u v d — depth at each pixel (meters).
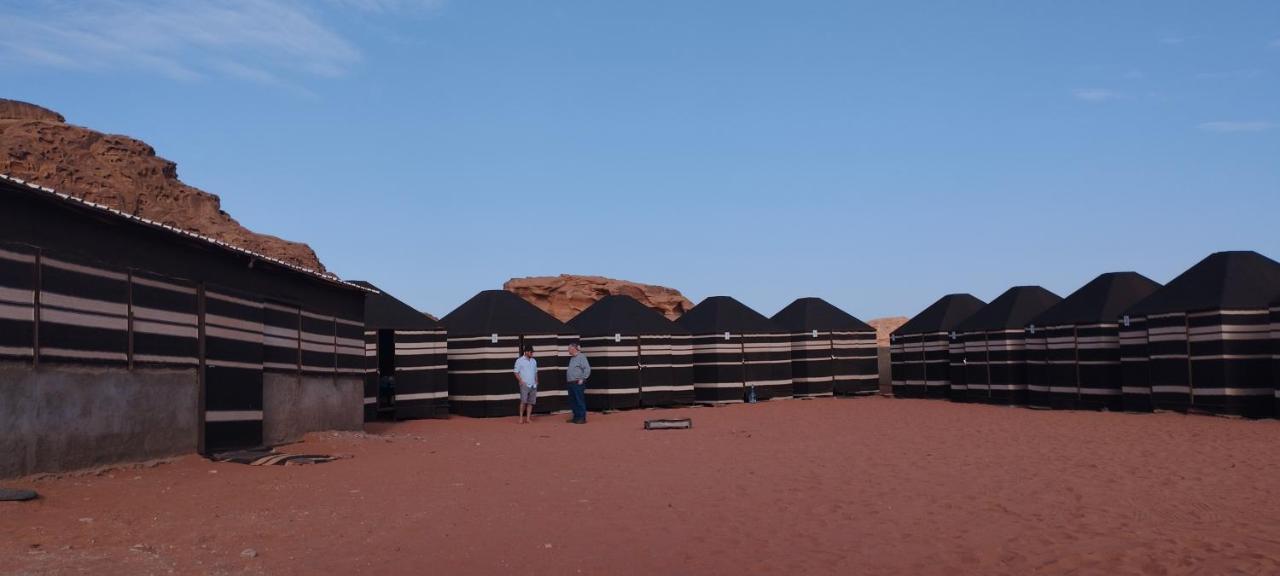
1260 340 22.80
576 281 52.16
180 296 13.73
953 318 34.78
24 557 7.48
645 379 30.19
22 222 10.73
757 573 7.92
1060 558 8.39
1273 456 14.98
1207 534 9.27
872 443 17.84
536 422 24.70
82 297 11.63
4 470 10.38
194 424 14.00
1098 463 14.49
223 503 10.39
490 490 11.89
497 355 27.27
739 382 32.69
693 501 11.20
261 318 16.11
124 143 40.91
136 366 12.65
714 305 33.66
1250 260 24.03
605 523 9.84
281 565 7.81
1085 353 27.11
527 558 8.30
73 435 11.41
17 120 38.75
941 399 34.06
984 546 8.84
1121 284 27.61
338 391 19.53
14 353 10.55
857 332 36.56
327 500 10.87
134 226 12.63
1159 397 24.31
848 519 10.13
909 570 8.04
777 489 12.11
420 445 17.34
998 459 15.16
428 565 7.98
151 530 8.88
